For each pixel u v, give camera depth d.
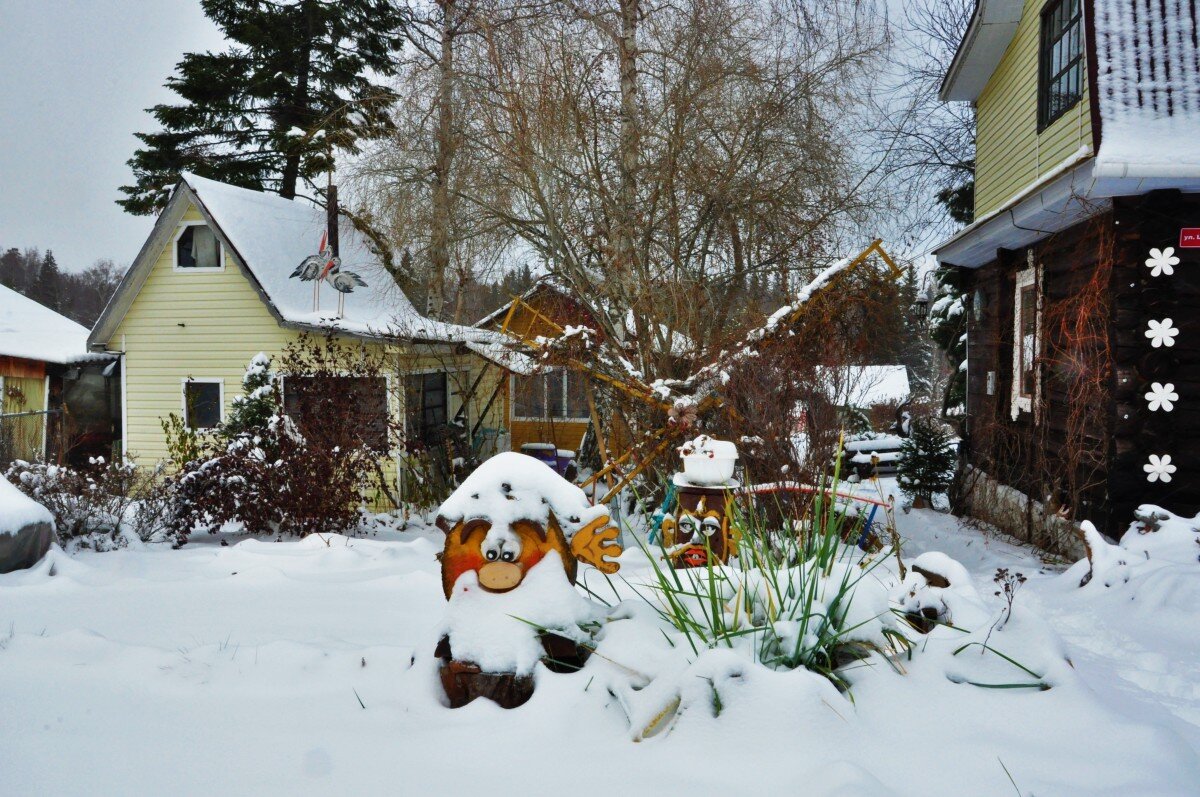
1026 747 2.51
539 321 12.94
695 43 11.41
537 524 3.14
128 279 16.17
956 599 3.56
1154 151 6.54
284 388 13.42
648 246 11.05
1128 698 3.24
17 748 2.75
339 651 3.64
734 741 2.55
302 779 2.52
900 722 2.66
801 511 5.85
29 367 18.75
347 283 15.01
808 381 7.94
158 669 3.47
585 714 2.79
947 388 18.77
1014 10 10.29
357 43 25.14
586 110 11.41
